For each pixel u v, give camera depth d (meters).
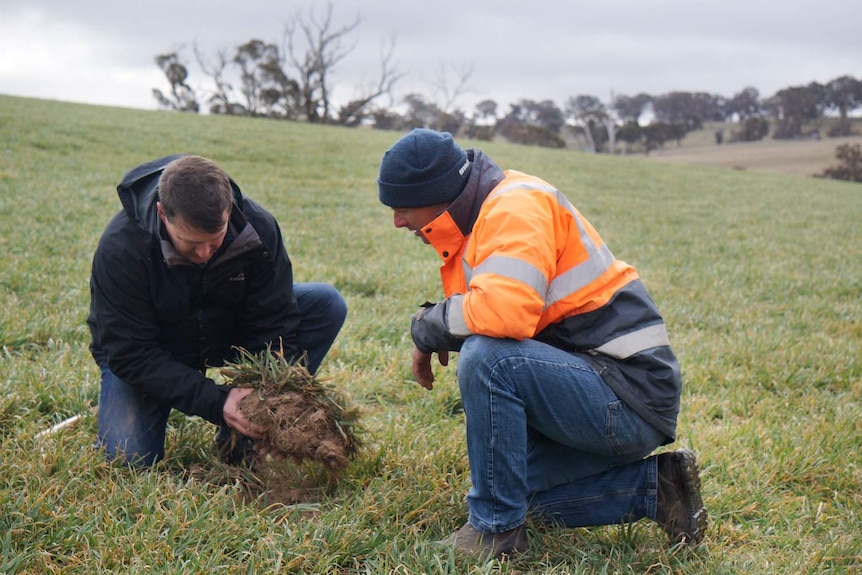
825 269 11.18
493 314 2.65
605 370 2.80
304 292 3.83
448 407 4.58
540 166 26.61
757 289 9.25
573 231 2.83
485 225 2.74
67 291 6.05
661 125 93.62
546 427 2.84
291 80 63.91
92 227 8.80
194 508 2.99
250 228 3.17
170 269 3.15
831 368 5.93
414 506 3.20
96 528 2.83
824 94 106.56
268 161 19.83
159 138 21.12
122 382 3.42
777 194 24.50
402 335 5.87
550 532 3.09
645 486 3.03
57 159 15.15
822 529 3.47
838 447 4.30
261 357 3.32
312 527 2.95
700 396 5.14
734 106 128.12
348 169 19.47
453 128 72.25
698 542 3.09
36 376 4.20
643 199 20.34
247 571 2.71
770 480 3.88
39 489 3.00
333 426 3.22
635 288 2.90
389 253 9.37
